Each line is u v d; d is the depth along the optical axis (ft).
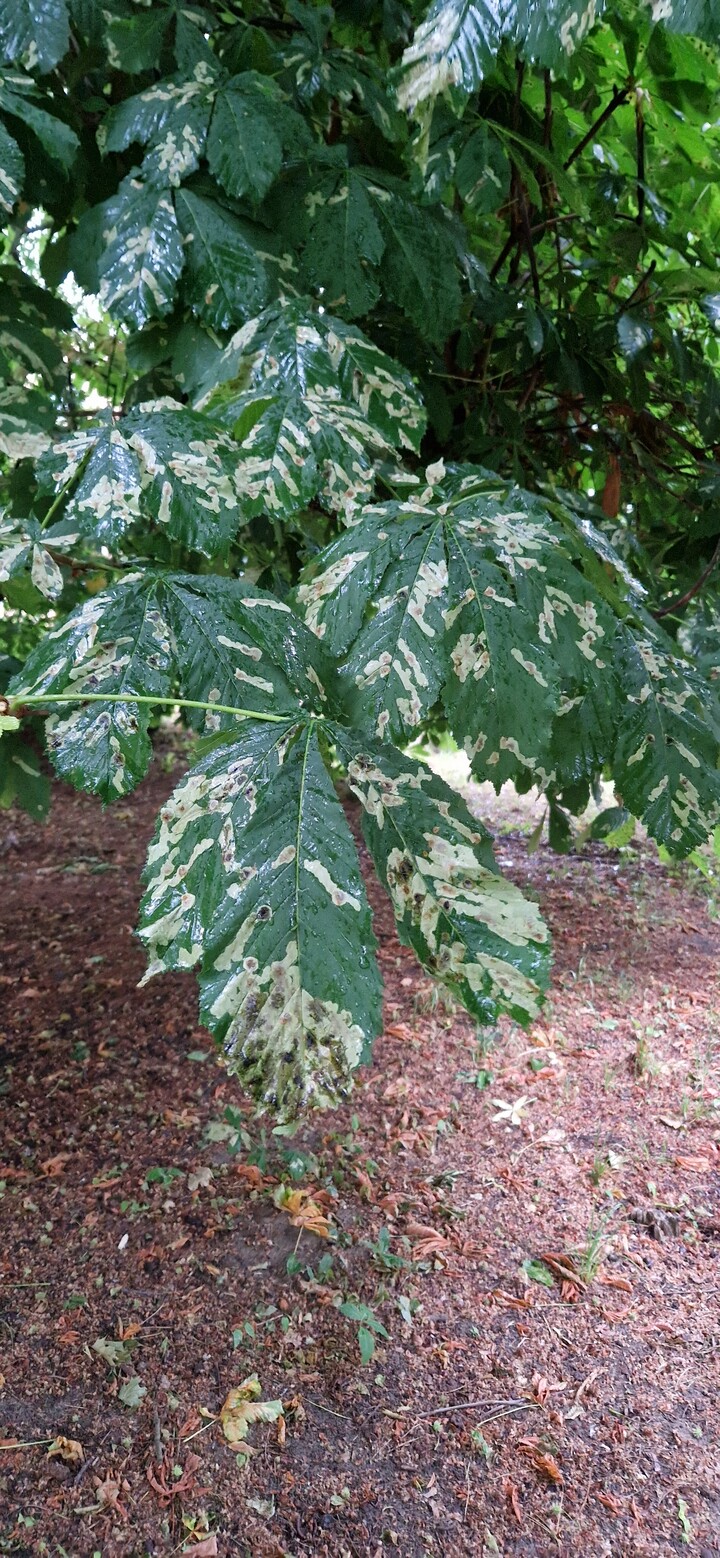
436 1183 4.75
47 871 9.55
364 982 1.05
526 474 3.81
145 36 2.37
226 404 1.85
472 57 1.27
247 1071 1.03
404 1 3.14
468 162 2.63
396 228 2.52
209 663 1.34
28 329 2.78
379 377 1.88
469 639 1.30
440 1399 3.64
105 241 2.21
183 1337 3.88
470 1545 3.12
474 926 1.15
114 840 10.49
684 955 7.23
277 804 1.14
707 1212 4.56
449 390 3.83
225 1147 5.02
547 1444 3.46
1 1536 3.12
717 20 1.17
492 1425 3.54
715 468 3.69
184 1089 5.58
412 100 1.33
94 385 5.11
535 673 1.29
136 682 1.32
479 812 10.55
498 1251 4.34
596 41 3.46
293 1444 3.45
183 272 2.28
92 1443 3.45
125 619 1.37
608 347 3.68
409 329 3.31
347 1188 4.72
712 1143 5.02
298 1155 4.91
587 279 4.08
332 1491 3.29
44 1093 5.57
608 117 3.84
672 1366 3.78
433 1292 4.12
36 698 1.30
